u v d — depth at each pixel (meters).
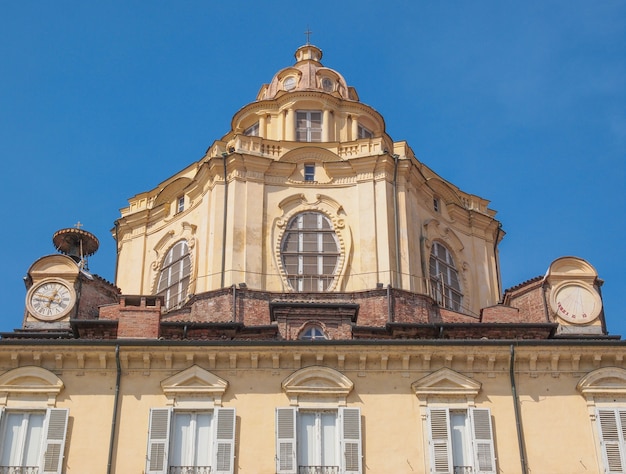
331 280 49.72
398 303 47.28
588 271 45.75
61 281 46.28
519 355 38.97
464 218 55.84
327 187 52.03
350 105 57.66
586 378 38.59
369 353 38.62
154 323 40.97
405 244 50.03
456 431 37.88
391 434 37.47
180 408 37.81
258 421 37.56
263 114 57.47
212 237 49.94
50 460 36.59
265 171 51.91
